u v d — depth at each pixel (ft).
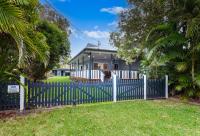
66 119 23.25
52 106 30.37
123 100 37.22
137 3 49.93
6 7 16.10
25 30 19.08
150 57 37.24
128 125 20.99
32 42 20.66
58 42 42.50
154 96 39.99
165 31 39.19
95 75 71.92
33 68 37.52
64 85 31.50
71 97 32.12
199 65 36.88
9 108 27.07
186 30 35.12
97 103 34.06
